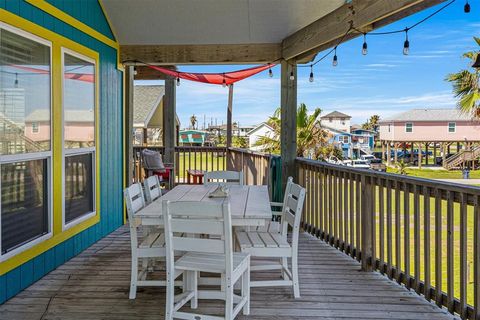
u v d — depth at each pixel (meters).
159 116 14.37
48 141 3.97
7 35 3.31
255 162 7.51
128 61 5.96
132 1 5.21
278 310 3.16
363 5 3.80
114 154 5.80
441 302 3.14
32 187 3.74
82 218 4.75
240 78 7.21
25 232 3.64
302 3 5.14
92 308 3.18
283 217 3.71
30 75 3.65
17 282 3.47
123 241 5.16
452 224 2.97
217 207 2.70
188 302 3.28
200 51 5.95
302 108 10.62
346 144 23.09
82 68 4.77
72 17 4.45
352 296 3.43
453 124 23.98
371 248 4.06
